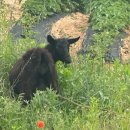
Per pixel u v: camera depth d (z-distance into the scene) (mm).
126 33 19656
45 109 11820
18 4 21875
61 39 13938
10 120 11383
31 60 13016
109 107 12516
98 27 19469
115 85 13367
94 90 13016
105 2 20938
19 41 14719
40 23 19844
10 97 12391
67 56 13828
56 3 21406
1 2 15852
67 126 11586
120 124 11734
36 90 12594
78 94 12883
